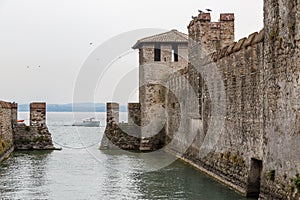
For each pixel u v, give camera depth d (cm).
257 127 1969
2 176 2733
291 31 1556
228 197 2047
